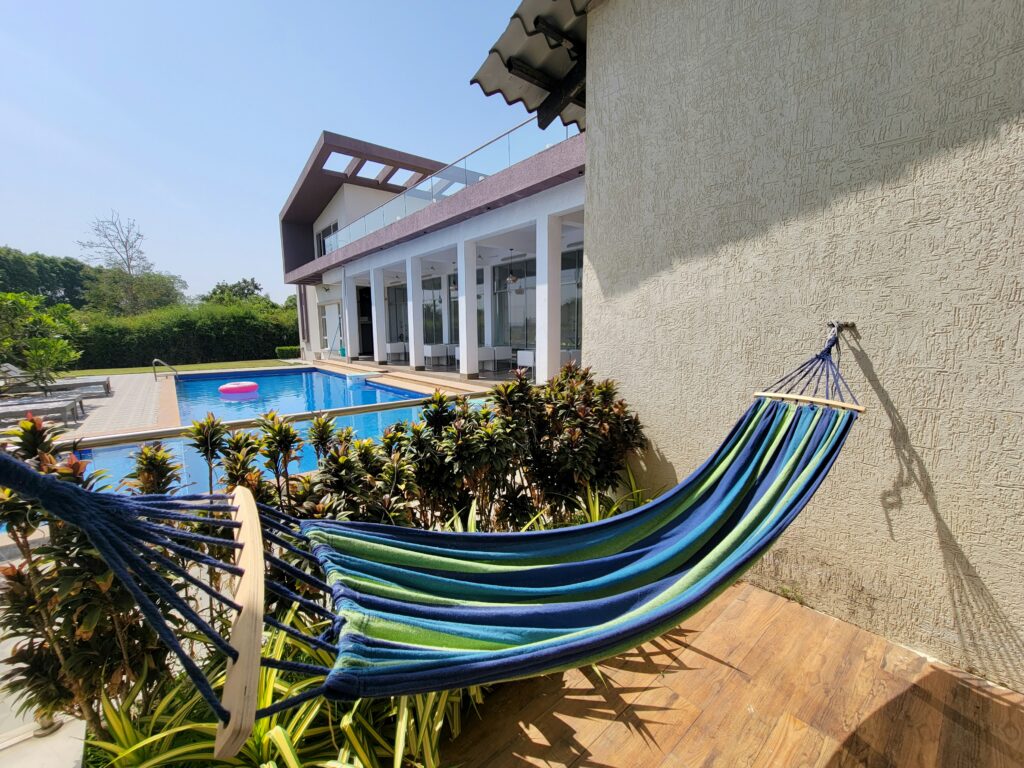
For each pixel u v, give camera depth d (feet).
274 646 5.49
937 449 6.39
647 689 6.29
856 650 6.91
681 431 9.74
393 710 5.37
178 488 6.34
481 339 44.68
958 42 5.74
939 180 6.06
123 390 37.37
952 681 6.26
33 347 32.40
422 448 8.18
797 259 7.58
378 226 40.01
